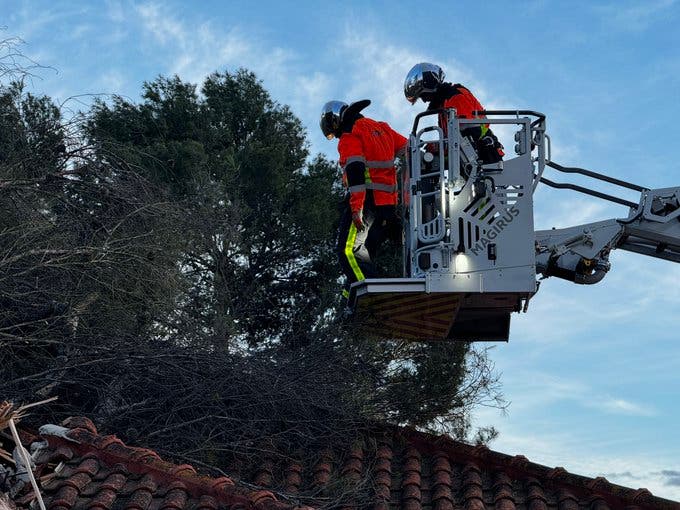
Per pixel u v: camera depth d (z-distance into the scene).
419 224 10.23
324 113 11.10
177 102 17.56
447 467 10.45
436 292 10.04
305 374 10.95
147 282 10.83
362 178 10.71
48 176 11.06
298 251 17.09
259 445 10.65
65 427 8.98
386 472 10.33
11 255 10.17
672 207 10.92
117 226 10.69
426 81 10.81
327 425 10.94
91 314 10.48
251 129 18.41
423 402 12.52
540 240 10.94
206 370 10.54
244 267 16.25
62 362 10.10
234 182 16.61
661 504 9.87
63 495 8.02
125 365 10.28
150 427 10.34
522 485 10.23
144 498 8.12
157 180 12.60
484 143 10.24
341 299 15.31
